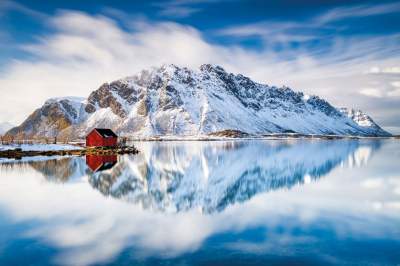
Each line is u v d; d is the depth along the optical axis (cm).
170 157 10044
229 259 2144
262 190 4469
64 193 4181
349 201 3722
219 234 2594
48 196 3988
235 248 2314
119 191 4388
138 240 2464
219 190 4509
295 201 3734
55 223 2866
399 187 4616
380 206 3475
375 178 5497
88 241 2444
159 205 3550
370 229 2706
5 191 4284
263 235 2569
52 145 12088
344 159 9125
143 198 3938
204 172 6531
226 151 12625
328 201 3719
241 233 2616
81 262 2103
